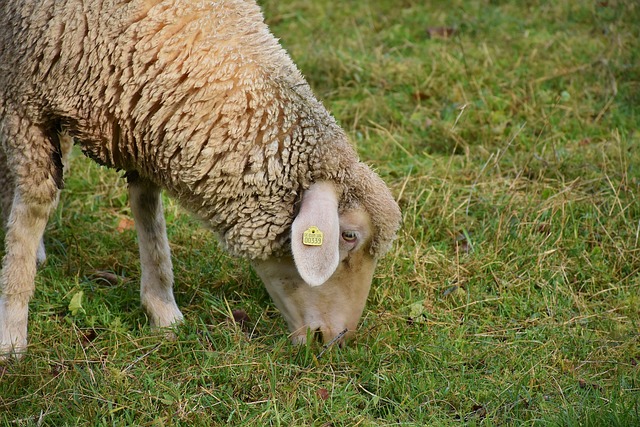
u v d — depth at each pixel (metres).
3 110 10.48
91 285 12.21
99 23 10.05
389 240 10.59
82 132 10.38
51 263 12.70
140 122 10.20
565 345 11.29
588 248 13.38
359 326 11.55
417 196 14.17
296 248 9.64
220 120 10.10
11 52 10.33
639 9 20.34
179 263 12.80
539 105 16.94
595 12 20.59
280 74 10.39
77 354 10.73
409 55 19.17
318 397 10.09
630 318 11.88
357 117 16.64
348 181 10.31
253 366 10.50
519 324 11.77
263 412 9.73
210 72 10.05
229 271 12.51
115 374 10.14
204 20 10.16
